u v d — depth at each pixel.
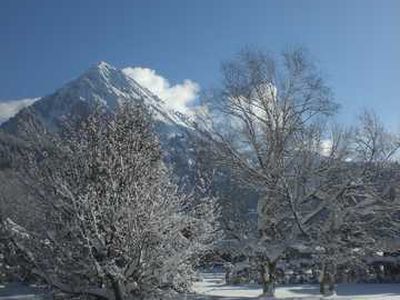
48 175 18.12
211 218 19.97
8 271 18.16
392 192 35.38
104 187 17.81
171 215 18.33
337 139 33.91
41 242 18.09
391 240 35.22
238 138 33.16
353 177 32.84
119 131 19.00
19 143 19.38
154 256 17.83
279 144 32.47
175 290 19.30
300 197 32.31
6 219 18.19
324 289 31.64
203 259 23.52
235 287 34.88
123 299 17.56
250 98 33.44
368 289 36.19
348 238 32.41
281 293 33.75
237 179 32.19
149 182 18.41
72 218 17.78
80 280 18.05
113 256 17.52
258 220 31.91
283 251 30.61
